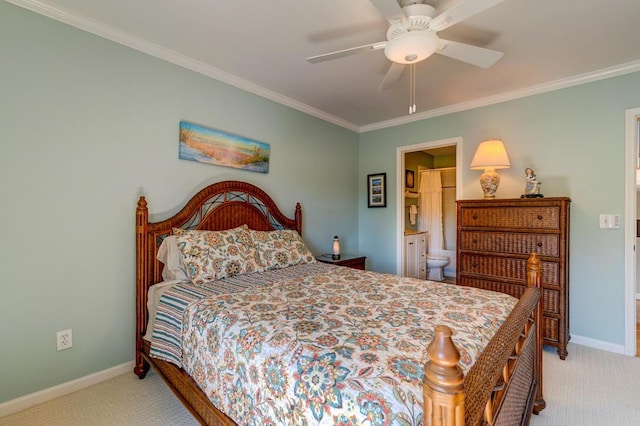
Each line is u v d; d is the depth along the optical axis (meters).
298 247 2.87
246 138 2.98
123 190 2.20
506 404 1.13
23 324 1.81
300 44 2.27
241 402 1.22
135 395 1.96
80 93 2.00
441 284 2.04
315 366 1.00
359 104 3.49
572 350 2.63
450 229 5.76
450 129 3.57
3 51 1.74
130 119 2.23
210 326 1.48
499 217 2.83
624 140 2.56
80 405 1.86
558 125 2.87
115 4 1.84
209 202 2.69
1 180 1.73
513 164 3.12
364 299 1.69
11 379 1.77
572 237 2.79
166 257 2.25
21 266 1.80
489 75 2.72
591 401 1.90
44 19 1.86
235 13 1.91
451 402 0.61
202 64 2.57
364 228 4.41
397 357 1.02
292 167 3.47
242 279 2.18
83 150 2.02
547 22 1.95
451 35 2.09
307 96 3.25
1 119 1.73
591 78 2.69
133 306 2.26
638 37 2.12
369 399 0.84
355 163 4.39
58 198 1.92
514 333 1.12
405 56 1.70
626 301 2.56
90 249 2.06
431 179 5.71
